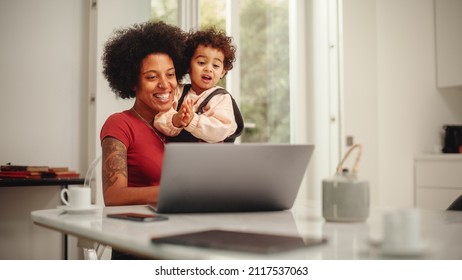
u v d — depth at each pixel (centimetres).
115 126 164
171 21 327
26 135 295
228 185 118
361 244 80
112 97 302
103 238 89
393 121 401
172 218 112
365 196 108
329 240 83
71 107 310
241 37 371
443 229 99
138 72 186
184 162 111
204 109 207
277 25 393
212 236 79
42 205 299
